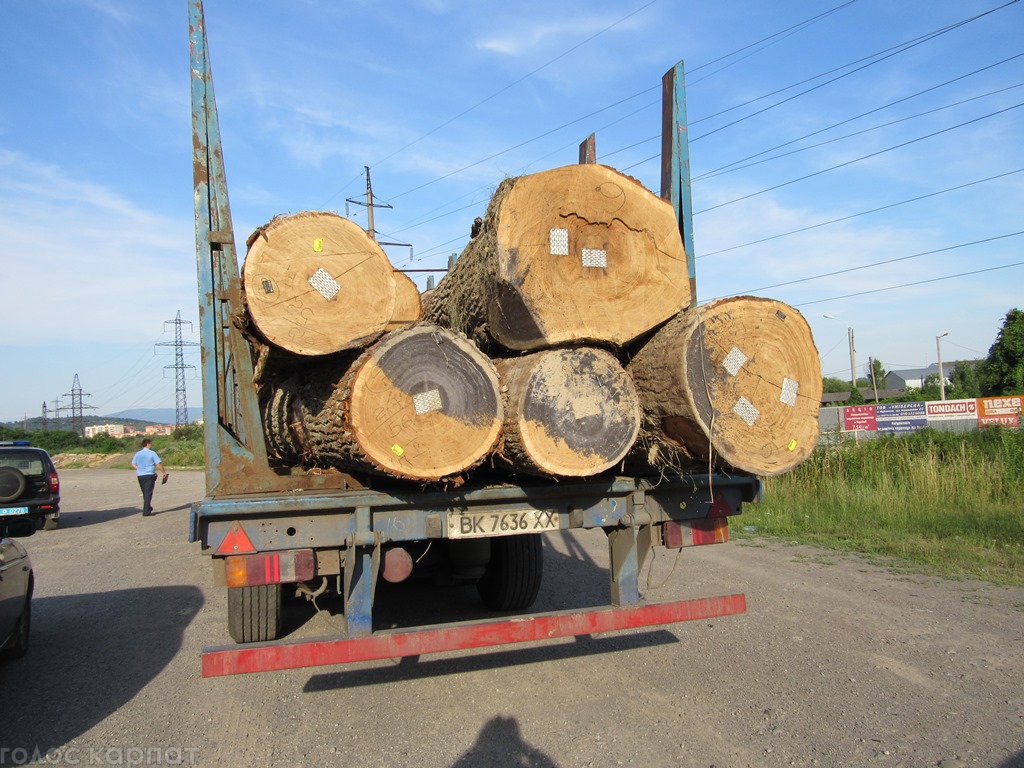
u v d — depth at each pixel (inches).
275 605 171.6
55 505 503.2
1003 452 426.3
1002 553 290.5
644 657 186.2
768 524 368.5
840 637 196.7
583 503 164.7
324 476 160.9
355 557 146.4
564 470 145.8
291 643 137.0
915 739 136.6
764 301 152.3
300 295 158.2
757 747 135.0
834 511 382.6
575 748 136.5
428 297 214.5
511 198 147.8
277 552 142.3
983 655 180.1
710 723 145.7
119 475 1331.2
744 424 148.2
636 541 171.5
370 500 146.3
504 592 218.2
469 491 153.8
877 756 130.6
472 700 161.6
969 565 272.8
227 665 133.6
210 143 162.1
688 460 156.1
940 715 146.7
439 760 133.9
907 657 180.2
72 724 155.3
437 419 142.7
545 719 150.0
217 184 162.1
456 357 144.7
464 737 143.0
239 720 155.4
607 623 156.4
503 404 148.3
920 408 816.9
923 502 378.9
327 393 164.9
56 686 179.2
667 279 159.0
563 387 146.2
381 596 253.4
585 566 301.4
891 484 409.4
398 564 150.8
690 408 142.8
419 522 152.3
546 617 152.0
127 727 153.2
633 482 167.3
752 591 245.3
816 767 127.0
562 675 175.3
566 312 150.0
